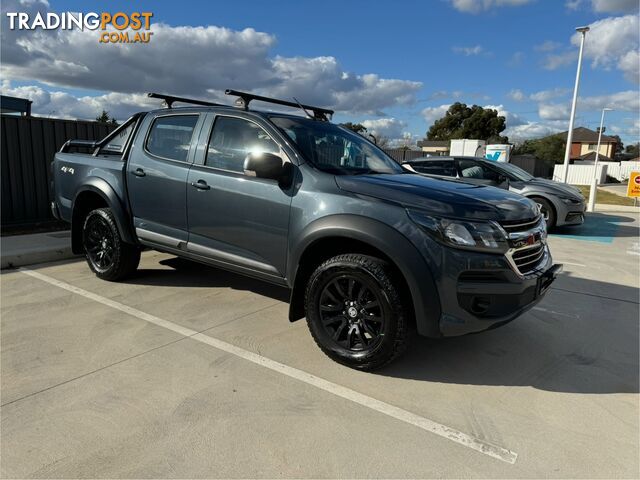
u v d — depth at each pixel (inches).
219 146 155.4
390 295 116.0
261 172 130.2
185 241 163.9
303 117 166.7
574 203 372.8
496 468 89.3
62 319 155.3
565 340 152.0
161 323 154.3
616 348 146.9
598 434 101.1
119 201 181.3
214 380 118.2
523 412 109.1
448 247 111.7
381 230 116.2
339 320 127.4
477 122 2091.5
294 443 94.4
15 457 87.3
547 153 1988.2
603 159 2469.2
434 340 148.9
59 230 299.1
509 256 116.3
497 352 141.3
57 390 111.1
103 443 92.1
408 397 113.9
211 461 88.2
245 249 147.2
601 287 215.9
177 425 98.8
